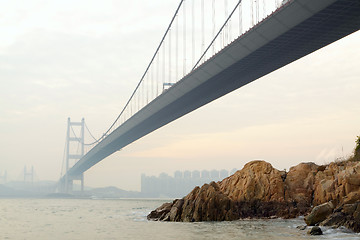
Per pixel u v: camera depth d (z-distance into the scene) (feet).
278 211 148.25
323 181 143.13
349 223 104.22
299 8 198.39
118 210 289.74
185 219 148.36
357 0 184.34
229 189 158.61
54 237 115.44
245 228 120.67
